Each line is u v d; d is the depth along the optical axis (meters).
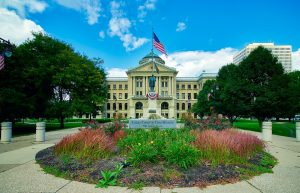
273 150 14.38
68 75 39.12
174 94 105.62
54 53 42.06
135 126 26.39
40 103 36.91
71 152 10.43
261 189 6.75
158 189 6.68
